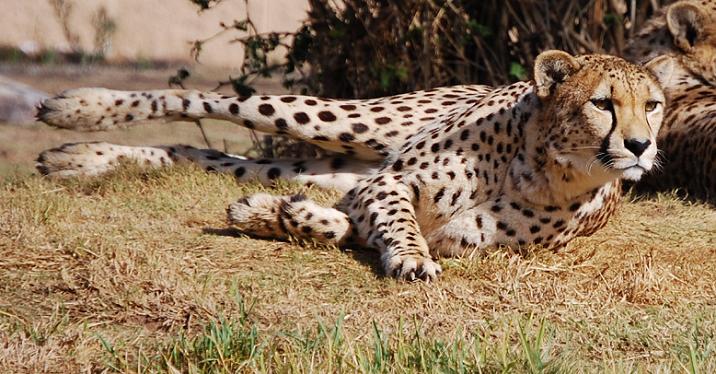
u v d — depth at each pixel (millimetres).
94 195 13172
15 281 10141
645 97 10477
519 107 11281
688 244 12156
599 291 10477
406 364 8352
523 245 11305
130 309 9656
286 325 9398
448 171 11367
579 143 10555
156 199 12984
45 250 10867
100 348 8914
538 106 11031
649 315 9977
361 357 8258
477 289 10398
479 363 8281
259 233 11648
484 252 11281
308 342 8648
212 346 8531
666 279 10727
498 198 11289
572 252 11547
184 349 8570
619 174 10461
